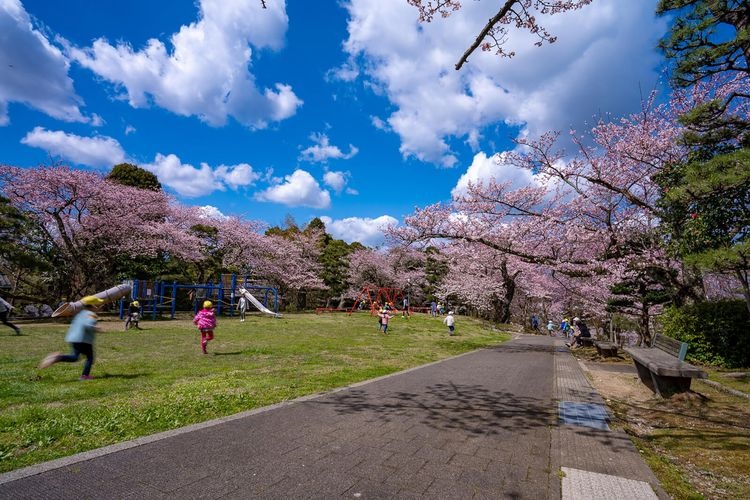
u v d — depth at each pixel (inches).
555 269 578.9
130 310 668.1
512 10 194.4
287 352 452.8
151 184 1272.1
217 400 221.0
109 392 237.9
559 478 139.7
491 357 478.0
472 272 1227.2
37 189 828.6
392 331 834.2
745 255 220.4
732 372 354.3
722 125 330.6
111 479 127.0
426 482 133.9
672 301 505.7
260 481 129.7
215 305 1094.4
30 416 181.6
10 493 115.4
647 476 142.6
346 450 159.0
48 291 906.1
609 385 330.6
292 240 1685.5
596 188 508.1
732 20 337.7
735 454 171.5
